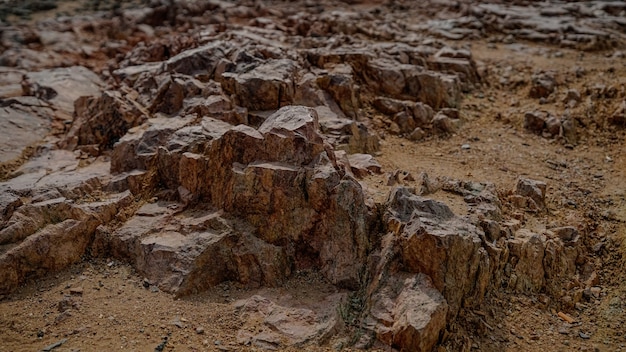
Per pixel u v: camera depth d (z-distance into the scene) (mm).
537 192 8359
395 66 11914
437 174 8953
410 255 6398
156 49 14375
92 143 9984
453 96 11773
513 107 11906
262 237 7070
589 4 19078
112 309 6363
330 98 10656
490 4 19359
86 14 22109
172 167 8039
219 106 9227
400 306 6031
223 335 6016
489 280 6816
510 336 6438
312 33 14945
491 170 9406
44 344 5816
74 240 7234
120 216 7668
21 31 18953
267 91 9539
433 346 6012
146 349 5758
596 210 8492
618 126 10836
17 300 6531
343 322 6180
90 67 15789
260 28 15852
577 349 6340
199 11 20797
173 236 7168
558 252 7426
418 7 20453
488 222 7113
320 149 7191
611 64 13477
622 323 6734
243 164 7395
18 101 11875
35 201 7566
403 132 10758
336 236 6766
